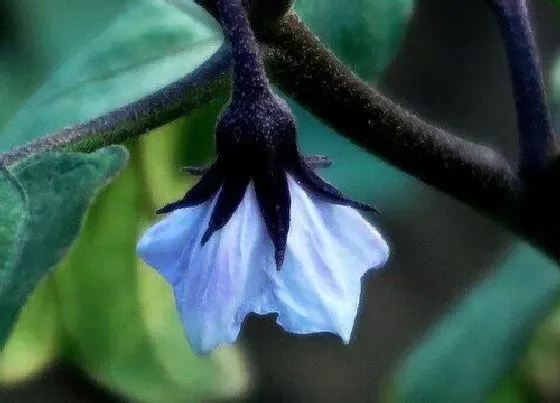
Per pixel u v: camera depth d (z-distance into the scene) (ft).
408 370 1.10
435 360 1.10
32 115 1.02
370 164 1.12
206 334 0.74
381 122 0.81
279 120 0.73
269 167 0.73
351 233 0.76
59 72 1.04
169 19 1.07
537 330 1.13
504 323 1.10
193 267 0.75
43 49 1.21
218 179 0.74
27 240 0.74
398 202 1.32
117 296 1.16
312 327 0.74
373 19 0.96
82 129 0.77
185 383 1.22
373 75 0.97
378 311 1.62
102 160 0.75
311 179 0.75
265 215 0.74
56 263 0.74
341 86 0.80
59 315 1.16
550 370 1.16
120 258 1.14
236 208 0.74
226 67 0.78
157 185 1.11
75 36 1.21
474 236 1.62
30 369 1.18
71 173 0.75
